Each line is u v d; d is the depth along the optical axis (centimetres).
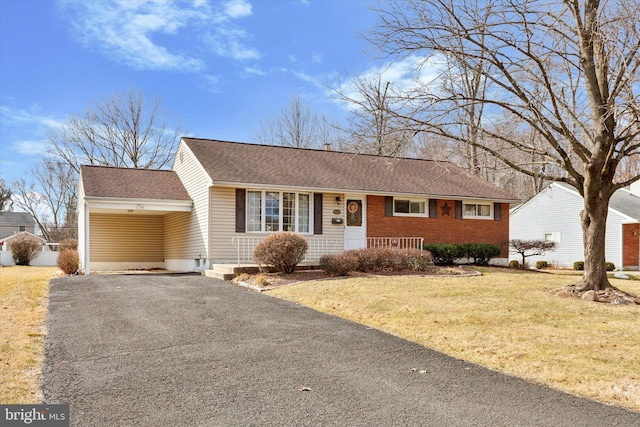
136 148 3669
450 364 604
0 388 477
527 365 600
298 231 1759
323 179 1836
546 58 1035
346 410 439
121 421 408
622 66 982
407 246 1912
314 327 800
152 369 556
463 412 442
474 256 1944
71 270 1739
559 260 2725
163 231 2217
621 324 825
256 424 405
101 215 2114
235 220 1661
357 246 1845
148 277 1505
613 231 2447
